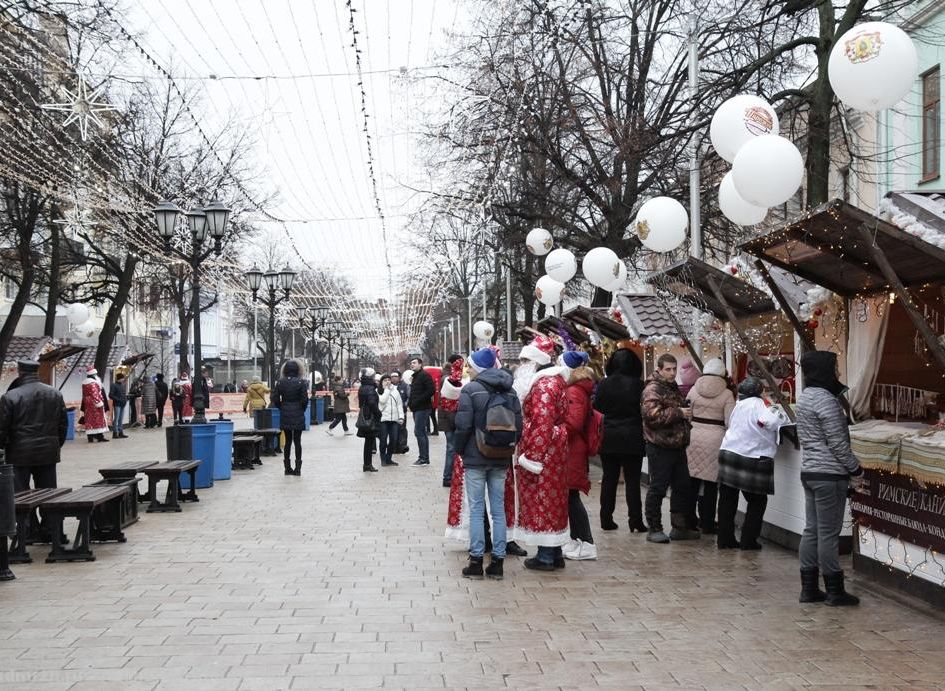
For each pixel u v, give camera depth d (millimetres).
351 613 6668
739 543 9375
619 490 14211
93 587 7543
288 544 9547
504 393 8000
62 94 11914
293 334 63312
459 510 9102
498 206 21688
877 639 5977
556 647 5816
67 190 15914
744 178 7434
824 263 8148
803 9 14180
